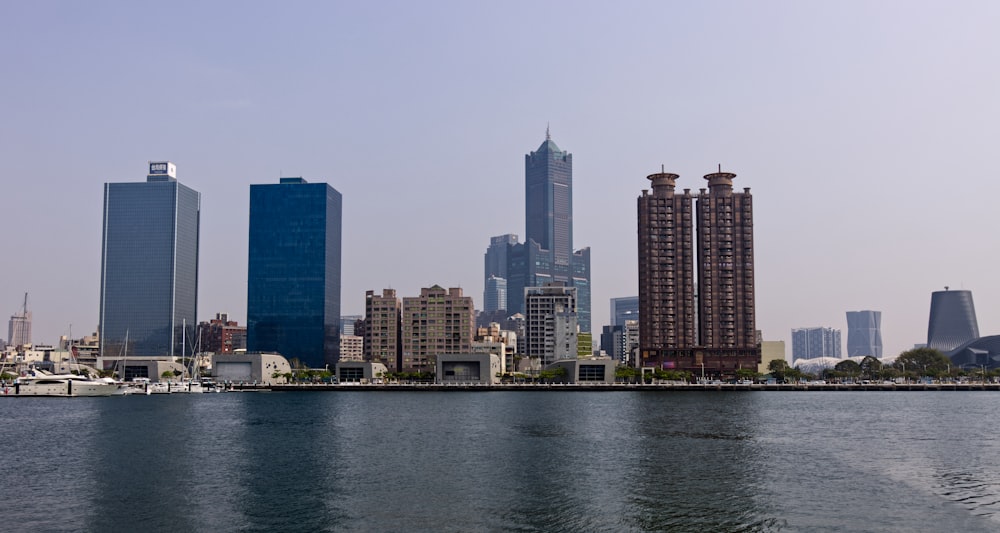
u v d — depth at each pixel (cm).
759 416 18862
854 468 10356
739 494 8612
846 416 19012
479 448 12450
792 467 10431
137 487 9069
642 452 11919
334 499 8400
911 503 8181
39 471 10175
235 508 7988
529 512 7794
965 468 10381
